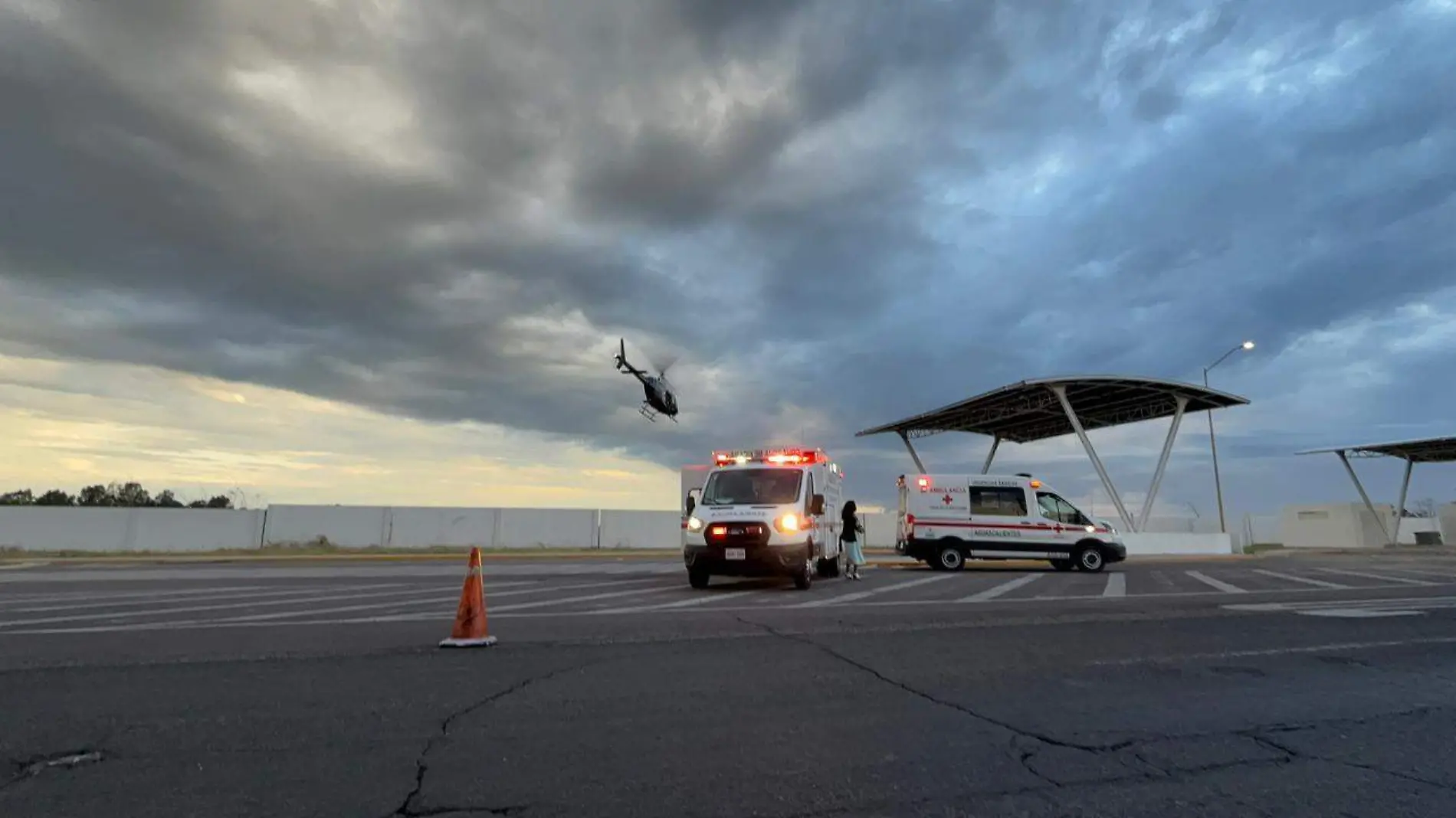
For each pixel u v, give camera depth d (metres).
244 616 9.99
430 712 5.24
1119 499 34.97
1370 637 8.84
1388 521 57.31
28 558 27.06
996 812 3.68
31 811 3.54
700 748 4.56
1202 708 5.62
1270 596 13.54
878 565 24.25
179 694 5.67
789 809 3.67
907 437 47.19
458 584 15.11
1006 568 23.62
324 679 6.20
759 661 7.04
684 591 13.82
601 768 4.19
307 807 3.62
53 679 6.14
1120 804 3.80
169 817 3.48
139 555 29.23
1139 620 10.12
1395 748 4.76
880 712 5.41
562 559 28.41
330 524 33.91
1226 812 3.72
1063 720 5.26
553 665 6.80
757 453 15.69
